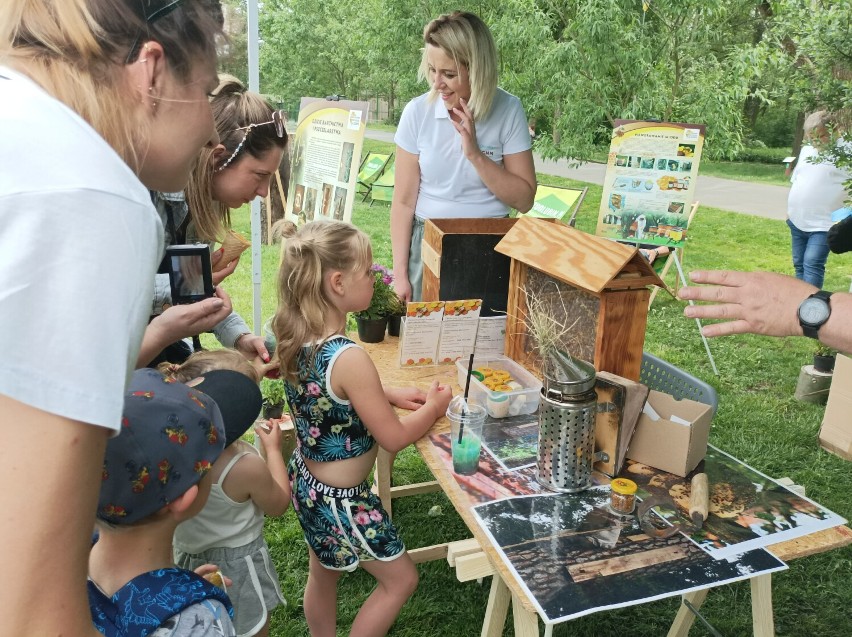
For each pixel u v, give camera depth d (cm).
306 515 187
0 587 56
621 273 177
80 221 59
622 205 474
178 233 180
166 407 99
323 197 375
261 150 180
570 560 128
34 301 57
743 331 132
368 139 1972
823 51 231
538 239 204
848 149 231
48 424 57
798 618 241
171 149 76
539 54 723
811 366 422
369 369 170
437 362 223
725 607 244
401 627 233
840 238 296
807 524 140
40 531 57
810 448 359
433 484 290
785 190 1383
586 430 147
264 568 180
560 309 195
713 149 714
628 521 140
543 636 232
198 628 94
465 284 231
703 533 137
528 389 191
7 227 57
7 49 67
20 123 60
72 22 64
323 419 176
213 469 165
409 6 939
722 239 887
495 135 284
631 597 119
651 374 215
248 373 180
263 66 1917
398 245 300
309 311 173
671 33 693
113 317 61
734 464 164
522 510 144
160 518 100
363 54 1434
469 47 259
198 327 156
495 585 154
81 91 66
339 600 244
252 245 363
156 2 68
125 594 95
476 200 290
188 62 73
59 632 59
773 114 2019
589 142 746
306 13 1873
